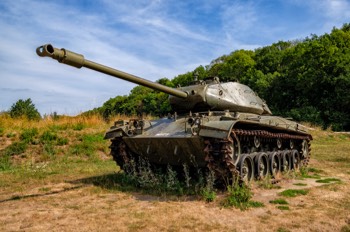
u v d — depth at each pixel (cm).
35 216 657
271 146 1152
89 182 1043
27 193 903
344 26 5944
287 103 4556
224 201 749
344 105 3778
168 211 679
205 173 992
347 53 4159
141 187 951
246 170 937
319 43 4412
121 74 794
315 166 1447
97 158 1775
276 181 1015
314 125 3503
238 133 866
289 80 4438
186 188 909
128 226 582
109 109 8219
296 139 1327
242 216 645
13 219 640
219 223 598
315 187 944
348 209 698
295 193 852
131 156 1088
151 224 593
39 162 1659
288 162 1242
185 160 962
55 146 1850
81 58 686
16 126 2027
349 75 3712
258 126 970
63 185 1010
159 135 937
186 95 1034
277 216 643
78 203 769
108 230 564
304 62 4344
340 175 1210
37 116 2509
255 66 6256
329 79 3881
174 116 1034
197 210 686
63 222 614
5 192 927
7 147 1770
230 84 1173
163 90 940
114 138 1067
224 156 816
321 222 603
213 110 1070
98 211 689
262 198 799
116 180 1067
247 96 1201
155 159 1031
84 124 2227
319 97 4119
